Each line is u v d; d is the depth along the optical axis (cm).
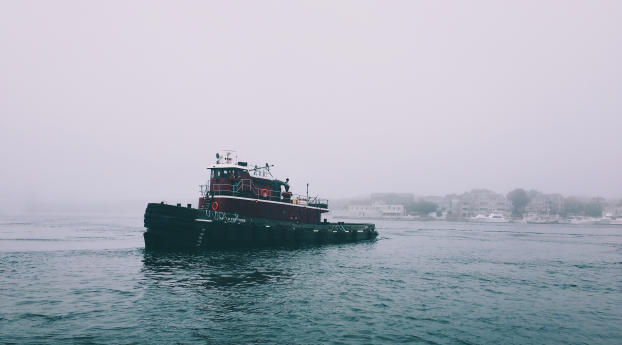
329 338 1600
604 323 1912
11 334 1509
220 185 4047
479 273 3206
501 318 1952
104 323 1672
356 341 1577
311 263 3384
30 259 3234
